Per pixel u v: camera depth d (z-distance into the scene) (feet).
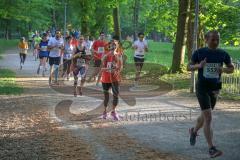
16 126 36.50
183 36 78.28
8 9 116.47
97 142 31.58
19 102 48.52
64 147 30.17
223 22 74.49
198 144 30.91
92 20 141.08
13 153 28.60
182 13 78.07
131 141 31.83
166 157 27.73
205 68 27.99
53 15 208.54
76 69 54.60
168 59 129.49
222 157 27.68
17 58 132.67
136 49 68.85
